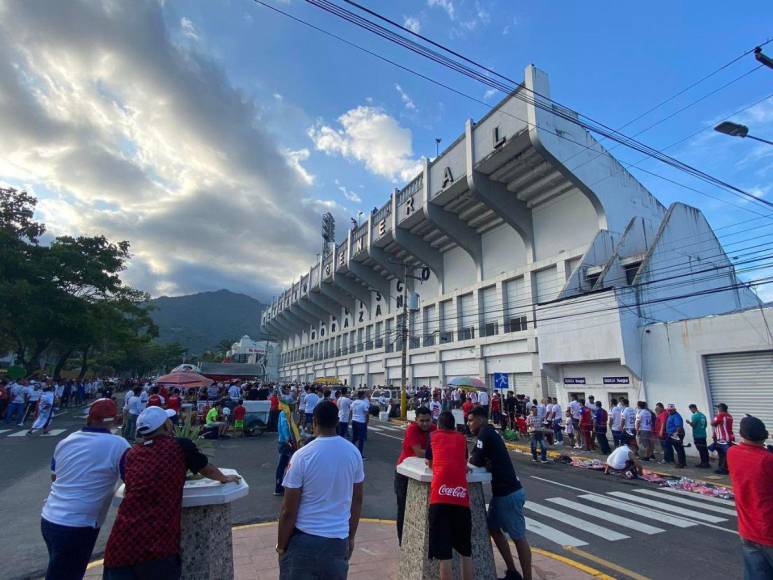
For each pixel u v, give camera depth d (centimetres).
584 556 571
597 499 891
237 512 727
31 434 1539
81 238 2878
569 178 2205
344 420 1410
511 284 2838
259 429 1755
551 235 2562
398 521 530
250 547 551
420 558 423
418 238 3550
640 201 2411
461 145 2722
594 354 1772
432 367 3509
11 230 2522
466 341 3117
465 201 2922
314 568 275
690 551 598
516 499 453
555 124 2177
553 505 834
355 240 4419
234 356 10144
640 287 1758
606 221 2225
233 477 352
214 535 330
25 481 912
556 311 1964
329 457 297
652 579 504
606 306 1741
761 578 336
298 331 7538
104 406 352
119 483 389
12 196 2608
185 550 318
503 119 2369
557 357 1938
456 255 3428
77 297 2673
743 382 1391
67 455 331
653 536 660
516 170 2497
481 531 435
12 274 2428
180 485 297
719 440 1216
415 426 542
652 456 1411
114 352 5366
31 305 2388
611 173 2317
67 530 314
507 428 1962
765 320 1341
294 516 287
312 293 5803
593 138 2302
